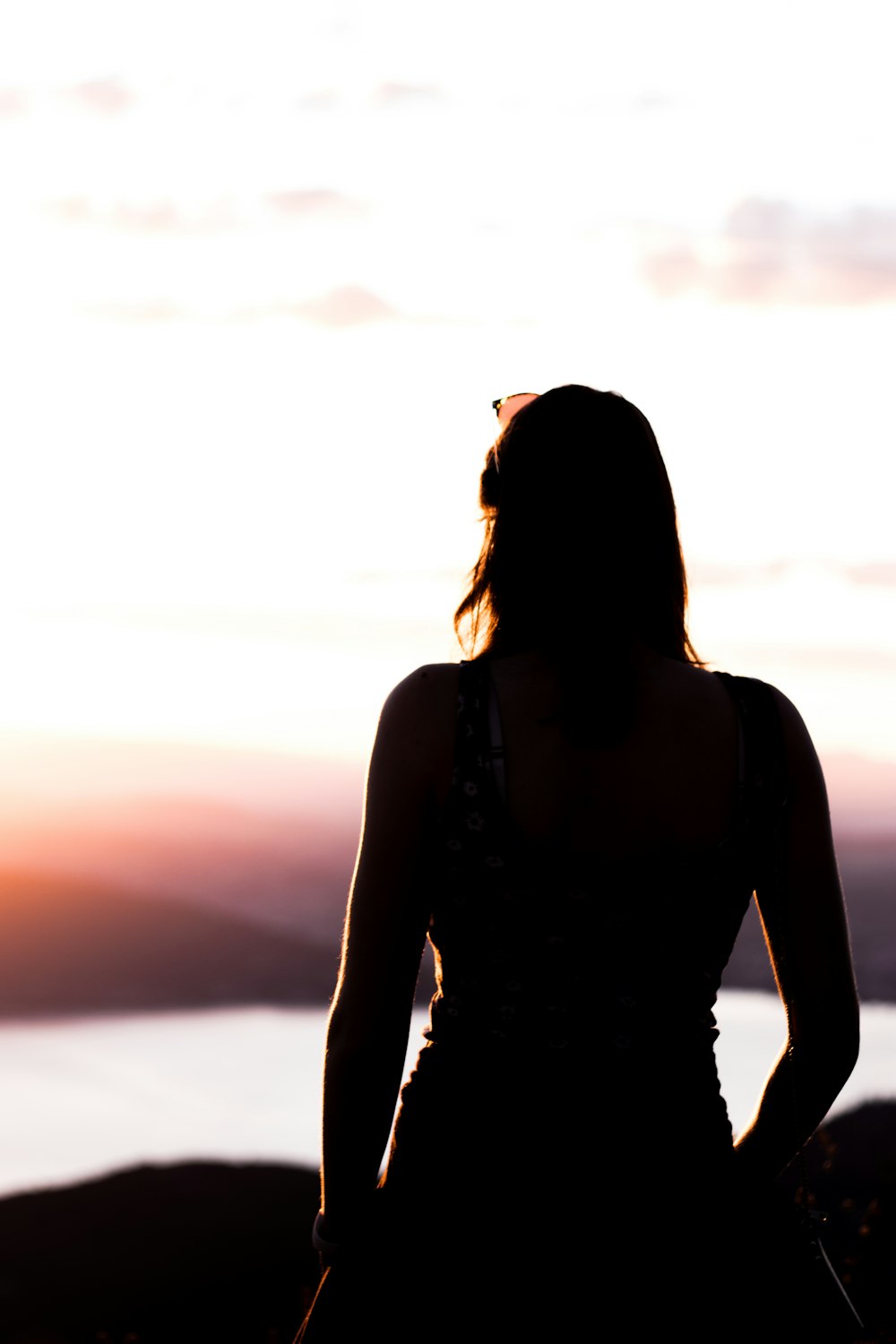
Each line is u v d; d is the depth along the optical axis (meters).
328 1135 1.77
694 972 1.71
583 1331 1.59
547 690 1.73
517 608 1.79
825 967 1.81
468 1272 1.61
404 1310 1.62
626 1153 1.62
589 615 1.74
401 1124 1.69
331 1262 1.77
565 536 1.77
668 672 1.77
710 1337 1.60
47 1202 37.72
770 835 1.79
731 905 1.75
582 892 1.68
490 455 1.94
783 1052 1.89
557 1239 1.60
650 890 1.69
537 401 1.86
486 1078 1.65
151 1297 25.88
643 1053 1.66
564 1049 1.65
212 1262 29.70
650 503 1.82
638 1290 1.60
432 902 1.75
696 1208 1.63
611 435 1.82
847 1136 8.25
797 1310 1.66
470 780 1.70
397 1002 1.76
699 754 1.73
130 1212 35.94
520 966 1.67
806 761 1.80
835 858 1.84
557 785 1.69
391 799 1.74
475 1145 1.64
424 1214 1.64
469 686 1.74
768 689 1.81
